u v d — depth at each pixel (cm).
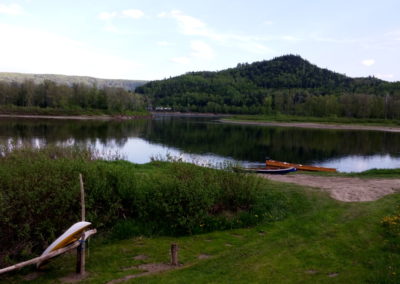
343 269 660
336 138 5522
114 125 7538
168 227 934
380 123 9012
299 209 1122
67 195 790
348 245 787
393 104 10019
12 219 733
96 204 896
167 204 935
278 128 7706
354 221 958
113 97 11256
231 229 963
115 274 662
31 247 728
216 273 650
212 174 1145
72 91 11206
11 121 7169
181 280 620
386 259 699
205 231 946
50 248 618
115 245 826
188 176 1098
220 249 805
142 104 13675
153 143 4450
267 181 1518
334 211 1077
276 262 698
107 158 2186
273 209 1097
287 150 4016
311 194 1292
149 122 9356
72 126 6600
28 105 10344
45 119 8312
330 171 2531
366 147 4400
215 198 1032
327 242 809
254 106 15825
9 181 776
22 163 913
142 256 760
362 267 668
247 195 1098
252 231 938
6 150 1691
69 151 1814
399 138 5650
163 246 822
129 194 972
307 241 827
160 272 668
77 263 663
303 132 6644
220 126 8094
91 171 936
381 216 992
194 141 4775
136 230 901
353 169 2883
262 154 3659
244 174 1195
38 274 668
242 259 718
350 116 10925
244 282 608
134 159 3155
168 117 13050
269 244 815
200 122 9725
